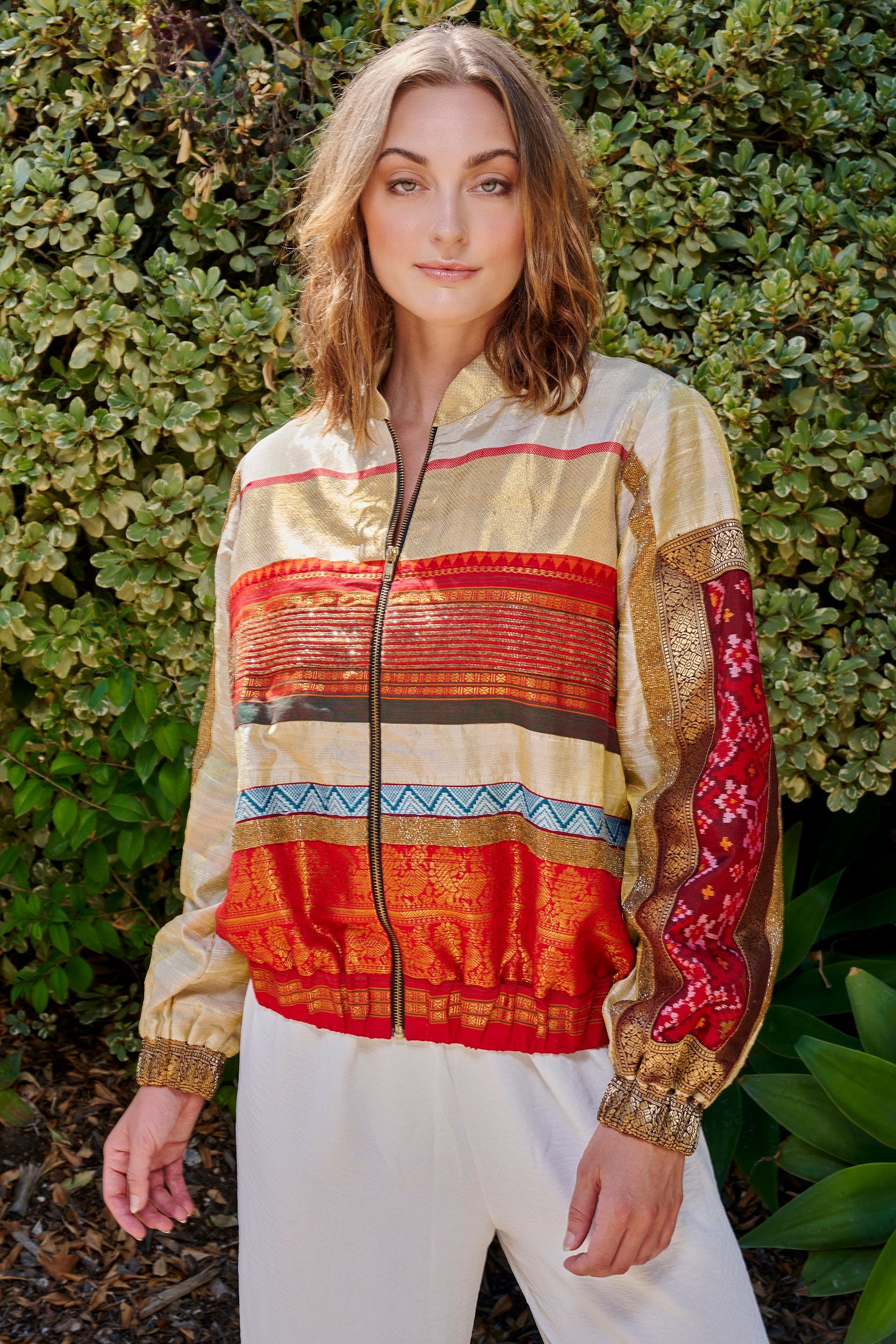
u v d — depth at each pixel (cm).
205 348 220
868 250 217
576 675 116
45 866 264
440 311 122
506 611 117
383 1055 125
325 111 219
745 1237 203
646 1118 104
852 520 221
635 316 224
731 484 115
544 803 116
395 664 119
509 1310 226
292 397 218
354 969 125
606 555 117
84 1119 260
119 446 218
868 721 229
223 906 133
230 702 141
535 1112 120
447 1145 124
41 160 216
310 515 131
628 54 230
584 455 118
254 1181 133
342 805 122
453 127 119
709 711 109
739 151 223
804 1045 200
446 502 122
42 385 220
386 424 129
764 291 209
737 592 110
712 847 106
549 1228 121
